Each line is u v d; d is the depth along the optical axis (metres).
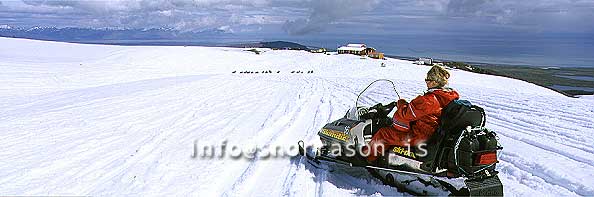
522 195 4.50
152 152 6.44
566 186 4.69
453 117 4.18
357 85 18.45
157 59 42.97
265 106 11.48
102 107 11.27
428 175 4.43
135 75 28.38
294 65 48.06
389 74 33.53
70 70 26.45
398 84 18.95
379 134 4.87
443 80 4.44
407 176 4.66
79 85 20.80
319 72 37.06
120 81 23.97
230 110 10.74
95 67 30.69
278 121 9.04
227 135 7.66
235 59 52.22
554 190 4.60
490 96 13.13
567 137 6.80
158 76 29.12
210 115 9.94
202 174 5.38
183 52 52.31
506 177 5.11
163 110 10.73
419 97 4.42
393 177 4.83
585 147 6.11
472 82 30.16
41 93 16.44
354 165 5.18
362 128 5.13
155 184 4.98
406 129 4.60
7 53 34.81
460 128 4.20
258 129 8.19
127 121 9.07
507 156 5.84
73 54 41.25
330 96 13.77
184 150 6.56
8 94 15.77
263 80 22.62
